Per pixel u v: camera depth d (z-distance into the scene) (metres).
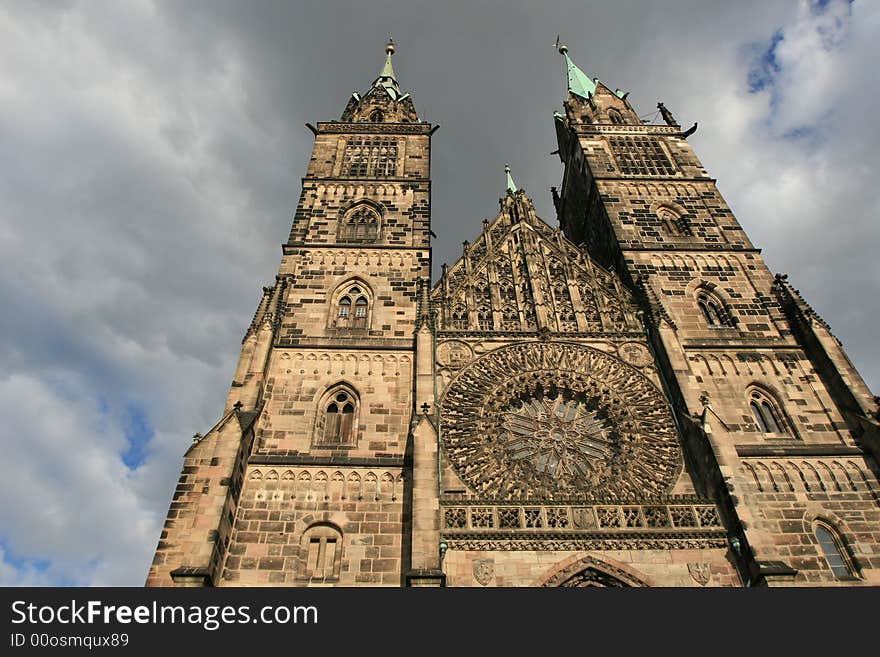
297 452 38.56
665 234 56.28
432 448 34.94
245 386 40.28
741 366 44.31
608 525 33.88
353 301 49.47
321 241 53.72
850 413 40.47
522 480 37.84
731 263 52.88
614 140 68.25
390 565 33.66
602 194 60.59
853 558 34.28
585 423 41.88
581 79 83.88
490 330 46.47
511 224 57.41
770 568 30.58
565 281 50.94
